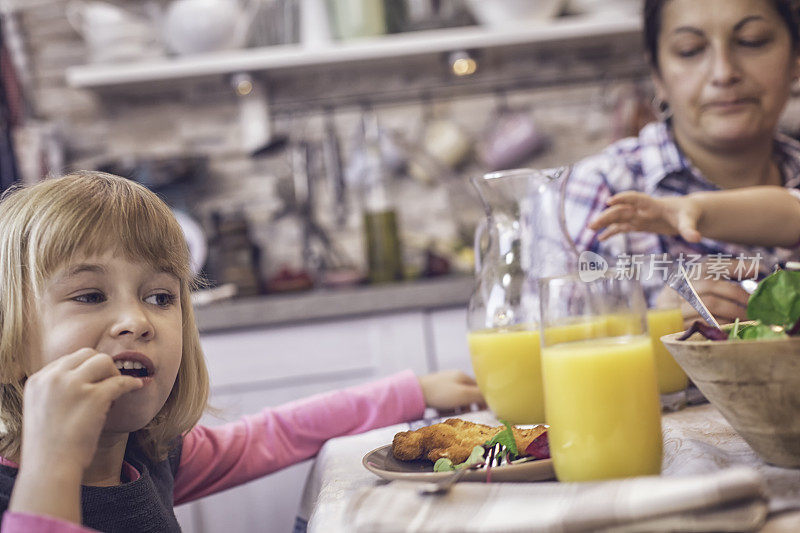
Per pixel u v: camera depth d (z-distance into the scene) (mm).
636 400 580
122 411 746
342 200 2482
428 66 2543
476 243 977
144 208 837
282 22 2391
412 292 1994
